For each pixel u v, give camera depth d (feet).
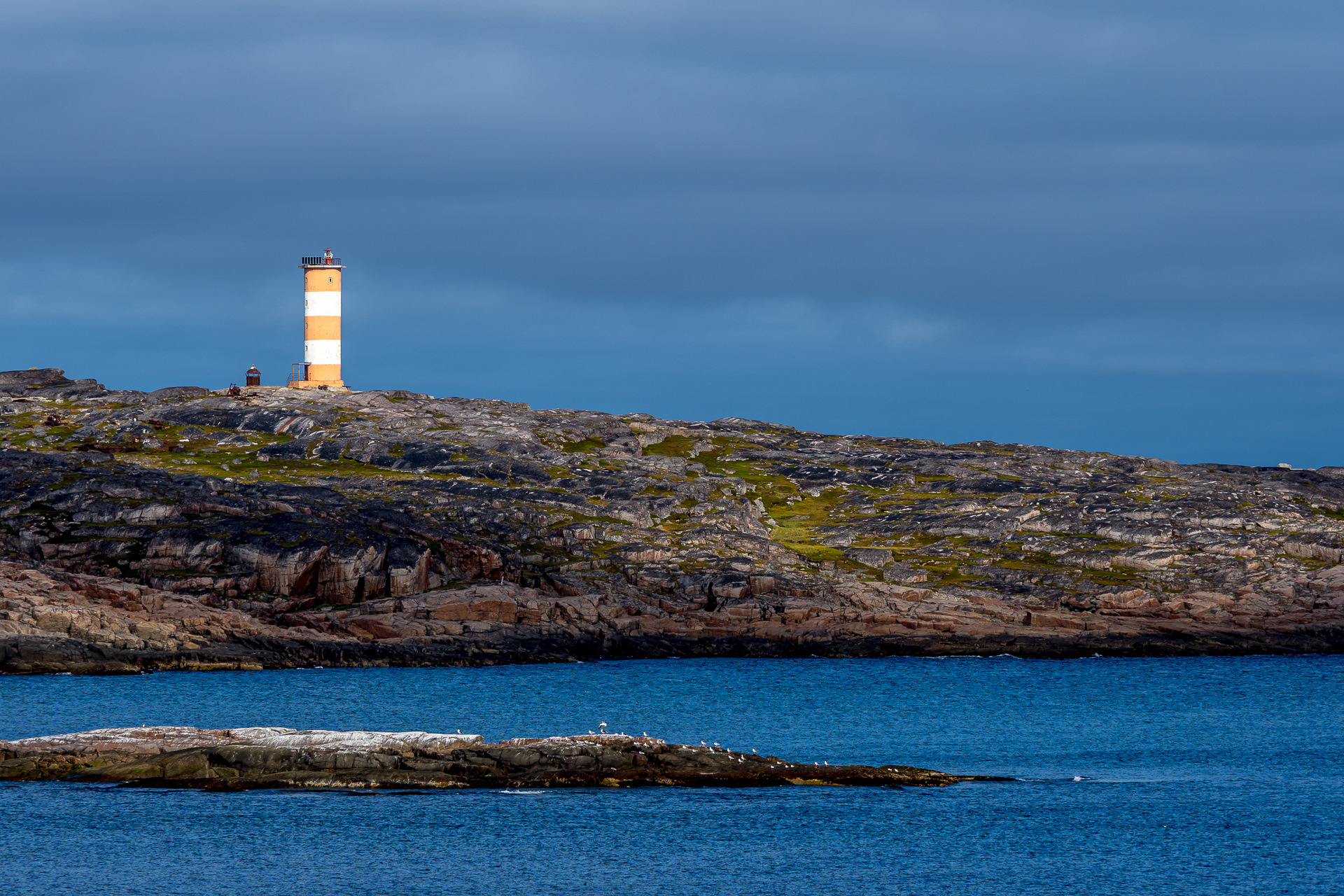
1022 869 520.01
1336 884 503.61
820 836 552.82
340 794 592.60
